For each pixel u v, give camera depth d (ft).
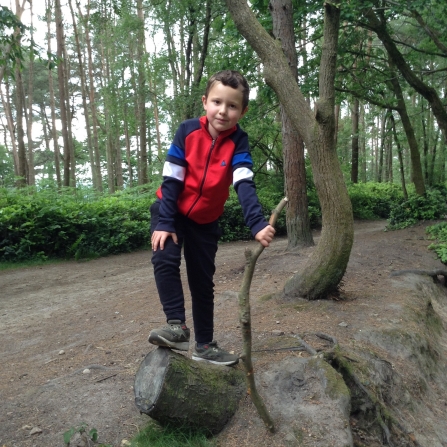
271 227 6.89
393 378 11.84
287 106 16.55
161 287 8.21
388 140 78.13
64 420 9.46
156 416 8.27
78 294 24.02
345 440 8.17
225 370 9.34
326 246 16.33
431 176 74.38
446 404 12.77
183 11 45.96
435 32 44.29
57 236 35.53
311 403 8.99
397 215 44.55
